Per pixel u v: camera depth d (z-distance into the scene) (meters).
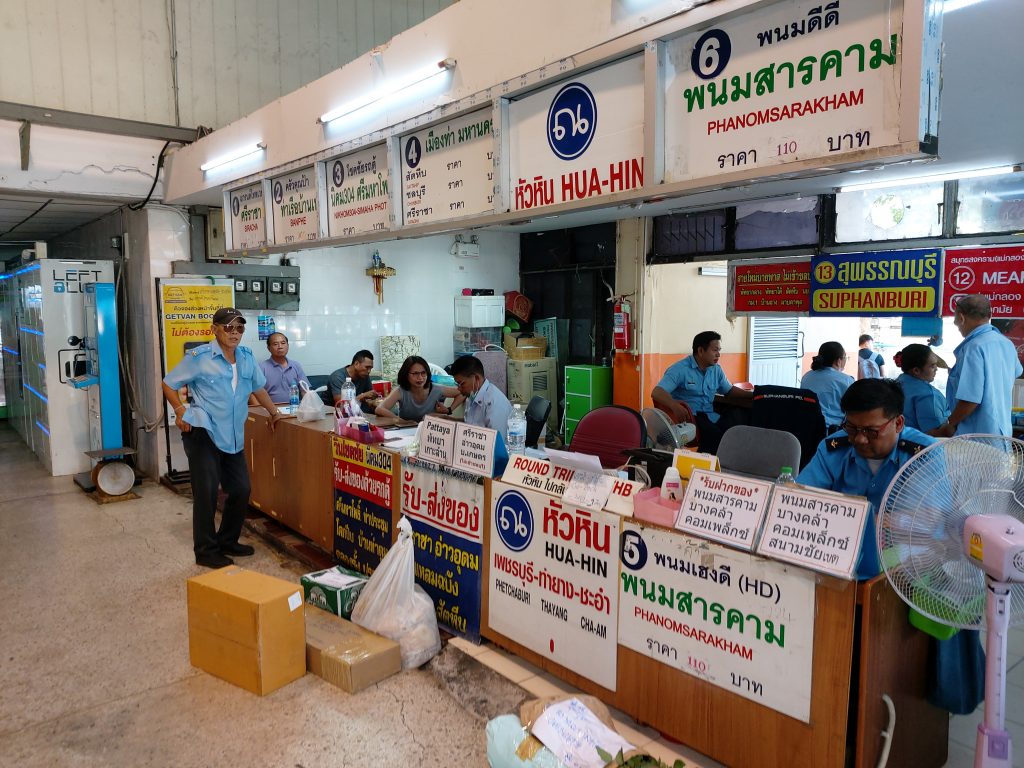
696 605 2.19
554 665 2.69
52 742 2.50
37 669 3.02
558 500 2.62
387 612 3.10
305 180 4.54
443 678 2.87
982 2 2.31
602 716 2.16
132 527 5.07
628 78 2.47
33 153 5.35
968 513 1.72
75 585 3.96
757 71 2.07
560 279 8.58
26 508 5.59
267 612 2.79
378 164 3.88
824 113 1.92
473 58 3.09
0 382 10.84
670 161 2.34
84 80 5.64
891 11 1.76
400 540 3.16
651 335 7.05
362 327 7.58
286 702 2.76
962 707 2.21
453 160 3.36
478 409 4.00
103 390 6.25
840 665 1.86
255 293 6.59
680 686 2.26
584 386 7.49
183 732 2.56
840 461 2.47
